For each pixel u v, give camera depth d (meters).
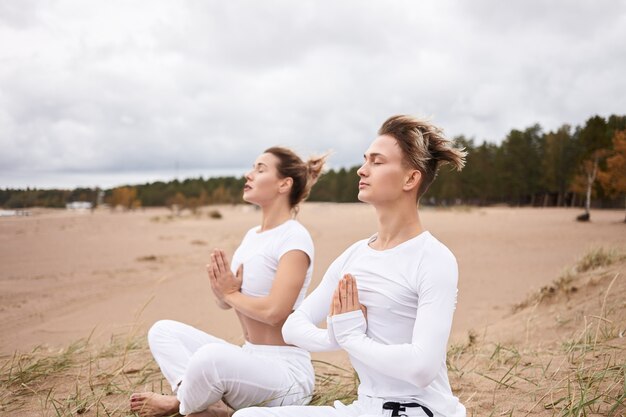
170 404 2.79
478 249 13.12
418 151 2.04
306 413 2.08
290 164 3.09
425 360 1.82
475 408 2.89
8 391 3.42
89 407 3.08
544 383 3.17
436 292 1.91
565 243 13.29
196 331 2.99
